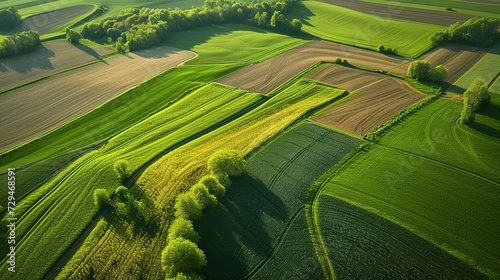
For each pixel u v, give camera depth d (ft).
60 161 196.85
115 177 181.37
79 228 154.30
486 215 145.18
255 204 159.43
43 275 135.44
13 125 233.14
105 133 221.05
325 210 153.07
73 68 315.99
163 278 130.11
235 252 138.31
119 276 132.05
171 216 156.04
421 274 125.29
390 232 140.97
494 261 127.75
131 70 309.42
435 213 147.54
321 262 131.95
